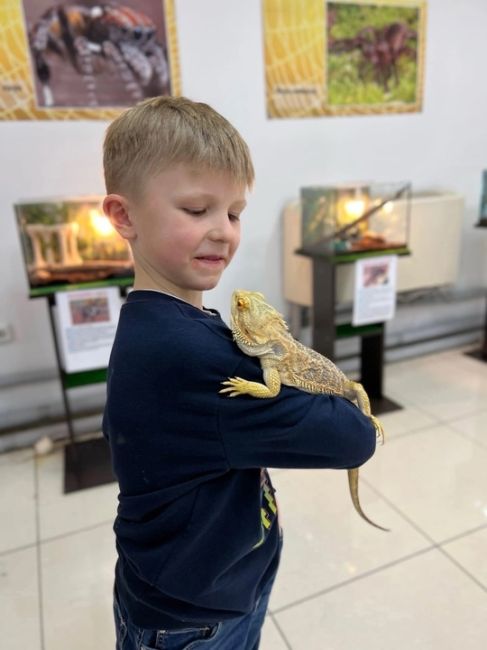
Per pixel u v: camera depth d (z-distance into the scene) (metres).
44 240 2.01
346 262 2.47
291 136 2.74
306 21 2.60
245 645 0.85
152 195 0.60
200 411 0.58
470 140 3.28
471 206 3.41
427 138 3.13
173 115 0.60
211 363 0.58
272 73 2.60
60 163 2.31
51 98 2.23
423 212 2.92
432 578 1.62
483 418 2.63
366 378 2.91
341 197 2.42
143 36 2.30
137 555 0.67
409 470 2.21
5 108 2.18
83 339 2.17
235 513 0.67
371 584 1.61
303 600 1.56
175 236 0.60
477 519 1.88
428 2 2.87
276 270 2.93
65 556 1.79
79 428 2.62
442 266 3.09
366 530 1.85
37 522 1.98
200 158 0.58
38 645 1.45
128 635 0.76
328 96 2.77
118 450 0.64
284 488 2.11
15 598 1.62
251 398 0.59
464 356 3.52
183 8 2.34
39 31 2.14
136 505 0.65
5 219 2.28
